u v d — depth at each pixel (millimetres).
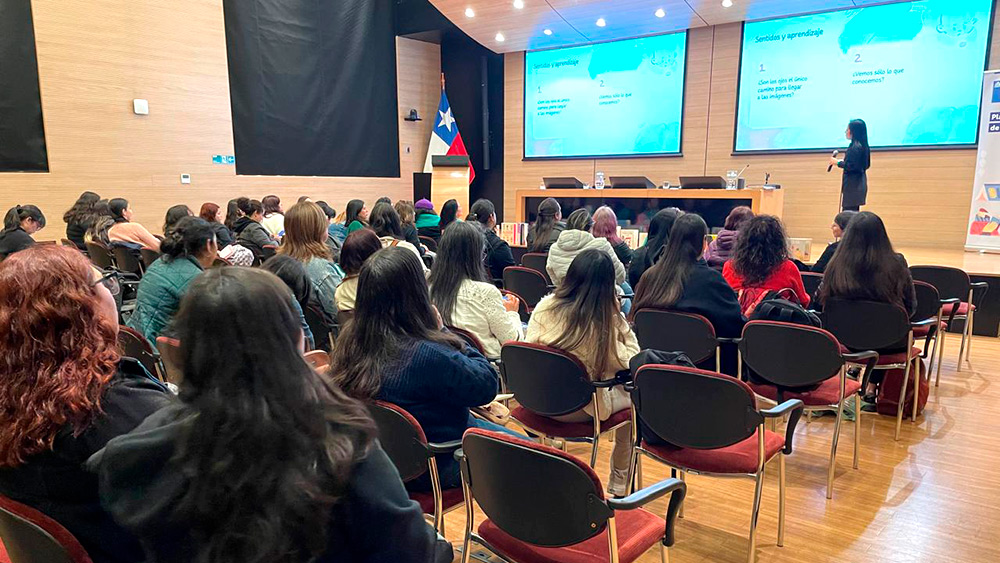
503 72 9594
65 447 1021
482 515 2447
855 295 2863
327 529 767
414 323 1630
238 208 5531
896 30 6656
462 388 1624
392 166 9594
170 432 760
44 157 6102
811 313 2566
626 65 8484
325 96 8547
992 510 2379
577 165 9109
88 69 6305
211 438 726
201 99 7227
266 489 725
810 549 2146
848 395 2523
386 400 1626
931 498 2469
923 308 3375
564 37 8414
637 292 2857
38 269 1048
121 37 6516
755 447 2062
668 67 8180
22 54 5879
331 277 3248
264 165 7977
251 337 745
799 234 7531
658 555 2123
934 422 3201
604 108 8742
